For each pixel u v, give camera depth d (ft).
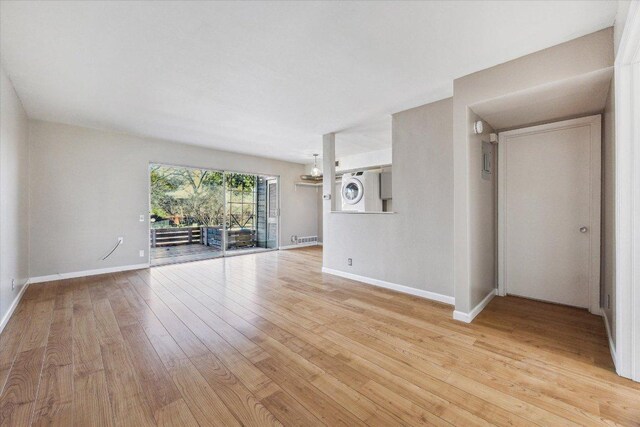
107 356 6.57
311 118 12.46
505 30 6.27
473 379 5.69
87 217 14.17
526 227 10.44
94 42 6.75
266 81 8.81
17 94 9.92
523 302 10.15
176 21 5.99
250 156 21.12
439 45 6.86
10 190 9.28
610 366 6.08
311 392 5.31
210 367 6.13
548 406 4.90
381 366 6.17
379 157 19.16
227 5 5.49
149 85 9.12
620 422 4.51
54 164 13.24
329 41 6.71
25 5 5.44
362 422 4.58
